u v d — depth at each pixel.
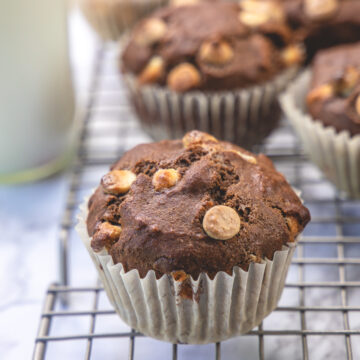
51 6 0.34
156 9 0.44
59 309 0.31
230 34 0.35
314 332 0.27
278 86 0.36
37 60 0.34
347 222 0.32
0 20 0.33
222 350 0.29
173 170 0.27
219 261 0.26
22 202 0.36
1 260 0.33
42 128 0.36
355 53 0.34
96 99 0.42
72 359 0.29
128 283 0.26
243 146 0.37
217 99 0.34
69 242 0.34
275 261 0.26
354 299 0.31
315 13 0.38
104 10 0.44
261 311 0.28
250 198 0.27
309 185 0.36
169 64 0.35
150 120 0.37
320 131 0.33
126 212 0.26
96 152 0.38
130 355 0.27
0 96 0.34
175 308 0.27
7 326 0.30
